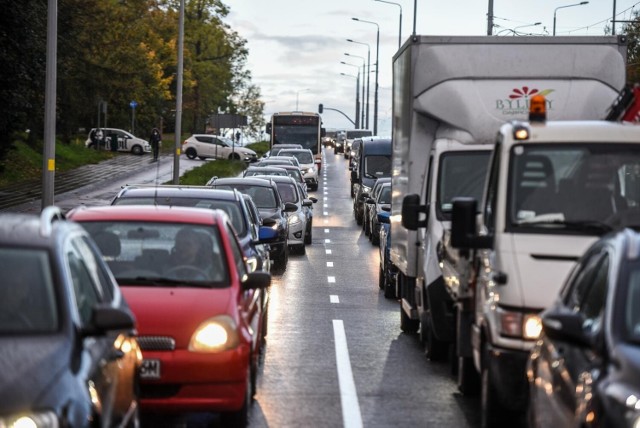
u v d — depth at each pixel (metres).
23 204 69.75
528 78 24.97
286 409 19.64
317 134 126.56
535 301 16.47
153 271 18.84
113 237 19.52
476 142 24.78
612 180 17.83
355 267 49.56
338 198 101.94
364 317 32.78
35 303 11.71
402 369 23.94
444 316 23.33
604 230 17.22
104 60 113.00
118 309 11.87
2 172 86.94
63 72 85.12
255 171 68.50
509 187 17.78
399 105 29.56
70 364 10.96
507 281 16.69
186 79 163.50
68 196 79.94
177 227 19.77
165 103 166.75
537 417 13.70
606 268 12.70
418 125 26.45
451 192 24.55
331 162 165.62
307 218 59.47
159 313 17.25
